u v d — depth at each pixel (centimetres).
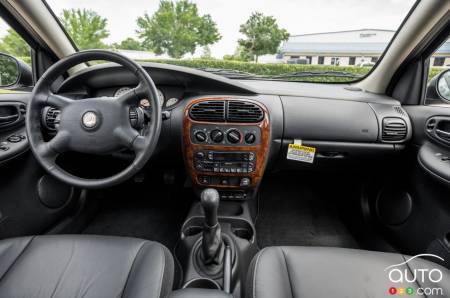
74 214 174
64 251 93
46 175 151
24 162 134
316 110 147
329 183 223
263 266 88
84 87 150
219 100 130
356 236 180
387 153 151
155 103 98
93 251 93
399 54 153
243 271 129
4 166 122
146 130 112
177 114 145
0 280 83
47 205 151
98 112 98
